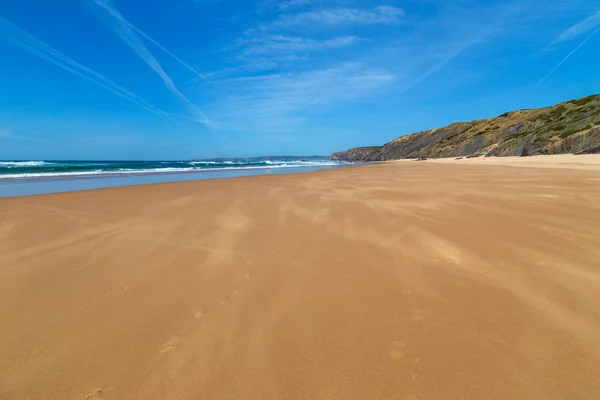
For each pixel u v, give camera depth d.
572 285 3.02
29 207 7.23
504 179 12.63
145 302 2.86
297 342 2.28
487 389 1.83
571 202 6.95
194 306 2.79
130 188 11.16
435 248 4.17
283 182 13.45
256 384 1.89
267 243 4.51
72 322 2.55
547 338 2.26
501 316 2.55
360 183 12.49
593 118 38.53
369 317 2.59
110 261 3.83
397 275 3.38
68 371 2.01
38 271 3.53
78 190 10.77
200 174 22.38
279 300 2.89
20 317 2.62
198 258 3.93
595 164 20.31
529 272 3.34
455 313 2.62
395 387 1.87
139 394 1.83
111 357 2.13
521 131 60.94
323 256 3.98
